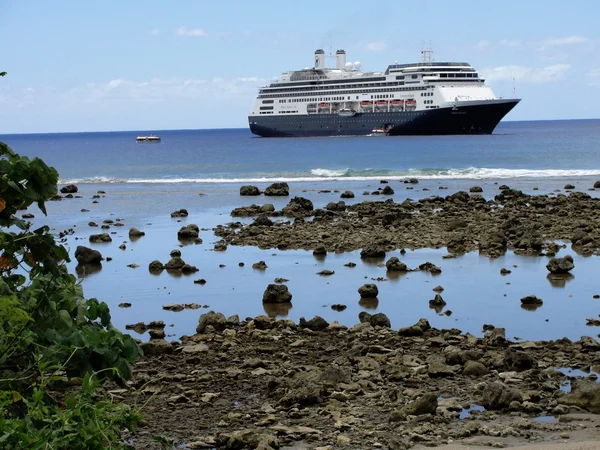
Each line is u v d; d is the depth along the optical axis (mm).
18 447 5707
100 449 6023
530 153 107438
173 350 15219
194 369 14039
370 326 16938
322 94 168500
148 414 11641
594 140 156750
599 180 60906
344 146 132500
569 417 11156
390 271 24422
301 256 27594
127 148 169375
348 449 10172
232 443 10266
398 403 11914
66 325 7441
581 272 23766
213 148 148375
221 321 17328
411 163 89688
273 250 29094
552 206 41594
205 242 31188
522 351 14734
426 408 11383
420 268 24641
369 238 30984
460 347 15289
